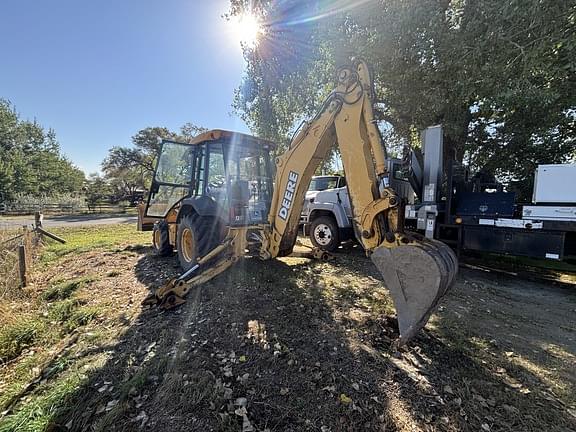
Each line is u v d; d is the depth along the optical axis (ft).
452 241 17.21
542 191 14.37
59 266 17.72
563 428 5.75
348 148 9.69
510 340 9.31
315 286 13.35
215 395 6.39
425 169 18.72
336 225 21.22
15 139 109.91
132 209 86.63
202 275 12.21
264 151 16.87
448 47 15.89
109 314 10.62
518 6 12.51
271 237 13.94
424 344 8.57
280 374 7.13
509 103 17.33
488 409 6.19
